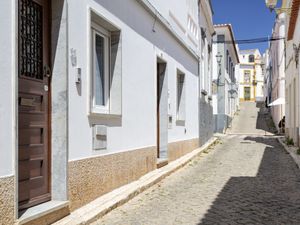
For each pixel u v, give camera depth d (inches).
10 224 171.8
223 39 1312.7
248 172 461.1
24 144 203.5
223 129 1291.8
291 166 511.8
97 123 270.5
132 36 344.8
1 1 171.0
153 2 412.5
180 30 556.4
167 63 475.8
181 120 560.1
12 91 177.0
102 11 279.7
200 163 545.6
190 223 240.1
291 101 835.4
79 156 243.0
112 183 297.6
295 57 722.2
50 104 227.0
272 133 1277.1
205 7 778.8
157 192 335.0
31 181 209.0
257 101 2583.7
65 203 221.8
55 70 227.1
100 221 236.2
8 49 175.6
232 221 245.6
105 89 307.6
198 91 706.2
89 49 256.7
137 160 357.1
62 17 226.8
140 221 242.1
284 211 272.2
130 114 338.6
